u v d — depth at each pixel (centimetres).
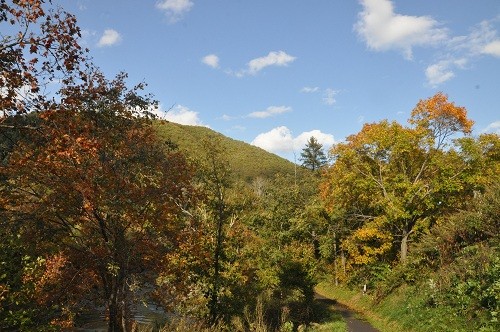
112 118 1229
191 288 1681
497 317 1217
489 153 2867
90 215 1280
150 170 1344
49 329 1059
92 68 1105
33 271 986
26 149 1004
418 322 1689
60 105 960
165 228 1469
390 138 2909
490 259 1502
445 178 2756
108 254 1322
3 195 1130
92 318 1964
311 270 2575
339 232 3788
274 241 3030
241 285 1884
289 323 1697
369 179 3025
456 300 1537
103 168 1212
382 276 2930
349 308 2978
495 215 1816
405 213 2797
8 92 857
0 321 946
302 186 5578
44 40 880
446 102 2798
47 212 1204
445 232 2083
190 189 1504
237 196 1942
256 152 11950
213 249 1798
